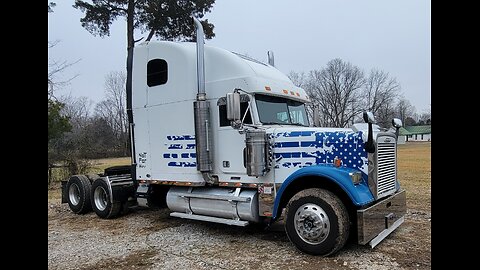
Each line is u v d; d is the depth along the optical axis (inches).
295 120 259.0
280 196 207.8
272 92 239.0
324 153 206.2
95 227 283.9
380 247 201.8
